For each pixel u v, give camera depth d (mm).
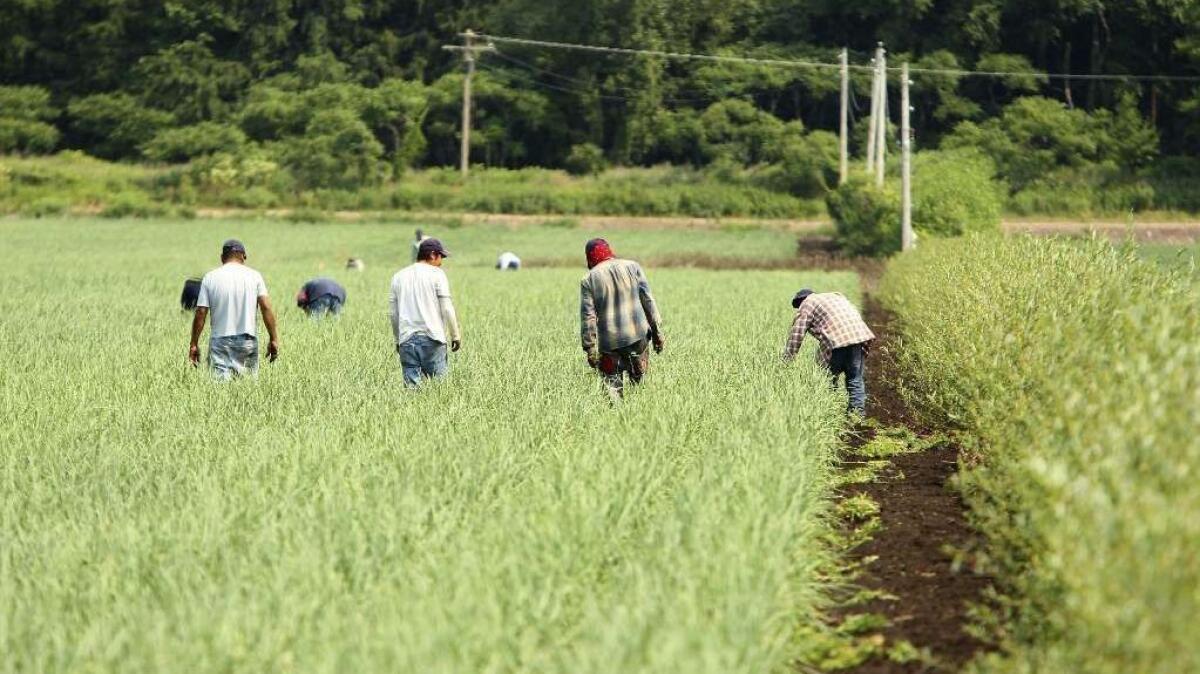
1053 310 40000
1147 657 18531
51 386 49906
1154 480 21578
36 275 134125
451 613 21078
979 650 25000
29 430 40344
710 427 38938
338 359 60219
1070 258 52875
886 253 193625
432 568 23812
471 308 91562
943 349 48719
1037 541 24672
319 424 39719
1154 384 25344
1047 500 23625
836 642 25609
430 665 19344
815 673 24250
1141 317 32781
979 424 36750
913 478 42000
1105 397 26438
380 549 25375
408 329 50094
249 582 23391
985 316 46438
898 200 192500
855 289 114500
